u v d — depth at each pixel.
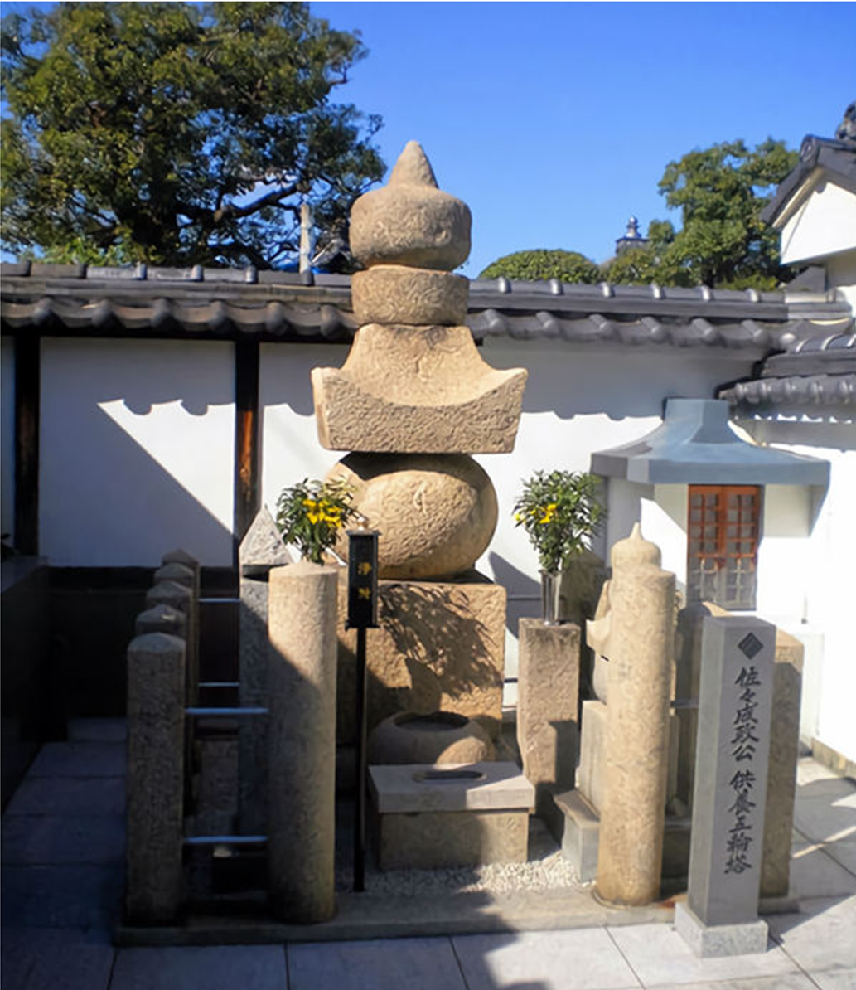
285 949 4.66
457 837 5.35
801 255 8.55
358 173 22.25
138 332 7.42
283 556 5.08
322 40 21.67
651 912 4.97
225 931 4.68
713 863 4.67
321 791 4.71
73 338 7.60
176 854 4.68
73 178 19.59
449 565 6.27
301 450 7.83
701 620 5.42
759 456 7.26
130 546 7.77
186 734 5.81
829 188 8.09
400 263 6.23
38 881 5.29
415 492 6.02
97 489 7.71
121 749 7.21
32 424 7.60
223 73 20.61
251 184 22.45
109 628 7.79
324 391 5.91
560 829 5.70
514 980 4.47
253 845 5.02
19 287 7.51
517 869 5.37
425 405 6.01
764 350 7.97
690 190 21.94
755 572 7.70
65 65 19.17
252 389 7.74
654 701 4.89
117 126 20.17
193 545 7.80
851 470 6.96
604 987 4.45
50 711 7.30
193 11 20.88
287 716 4.62
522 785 5.39
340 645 6.13
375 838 5.41
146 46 19.95
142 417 7.71
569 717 6.04
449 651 6.21
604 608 6.50
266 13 21.39
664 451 7.30
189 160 20.53
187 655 5.77
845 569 7.04
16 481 7.62
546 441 8.06
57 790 6.48
